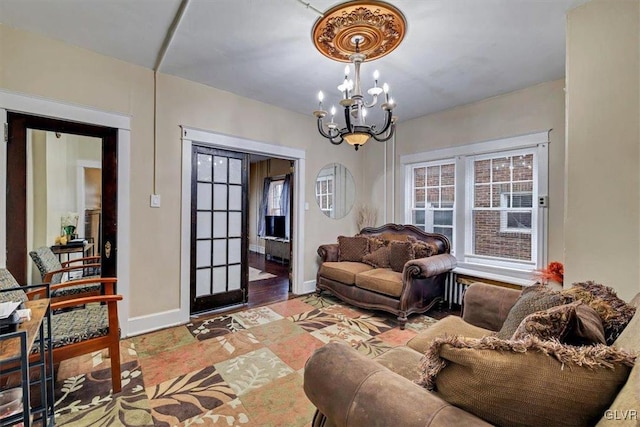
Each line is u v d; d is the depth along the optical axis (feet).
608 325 3.88
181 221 10.46
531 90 10.76
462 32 7.41
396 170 15.30
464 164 12.77
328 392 3.32
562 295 4.83
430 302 11.51
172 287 10.28
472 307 6.81
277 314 11.35
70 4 6.61
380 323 10.56
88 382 6.79
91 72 8.63
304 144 14.16
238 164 12.56
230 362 7.77
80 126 8.63
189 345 8.73
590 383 2.40
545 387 2.48
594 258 6.10
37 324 4.38
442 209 13.75
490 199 12.19
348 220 16.17
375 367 3.39
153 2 6.53
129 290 9.39
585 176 6.23
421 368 3.15
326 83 10.59
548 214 10.40
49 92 7.99
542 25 7.13
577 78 6.37
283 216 23.16
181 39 7.90
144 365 7.58
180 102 10.32
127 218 9.31
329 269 13.14
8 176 7.57
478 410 2.68
